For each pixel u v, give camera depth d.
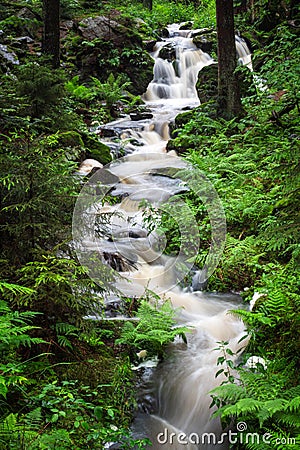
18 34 15.51
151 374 4.17
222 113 10.79
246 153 8.45
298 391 3.34
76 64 15.75
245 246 6.24
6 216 4.25
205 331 4.81
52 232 4.20
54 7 11.81
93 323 4.40
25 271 3.84
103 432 3.26
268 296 4.62
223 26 10.63
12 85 8.45
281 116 9.52
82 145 8.73
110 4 21.67
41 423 3.20
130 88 15.70
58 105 8.79
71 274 3.96
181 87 16.22
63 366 3.88
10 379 3.02
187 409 3.90
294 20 14.54
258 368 3.77
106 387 3.81
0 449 2.68
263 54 10.18
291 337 4.13
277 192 7.17
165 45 17.36
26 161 4.20
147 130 12.01
